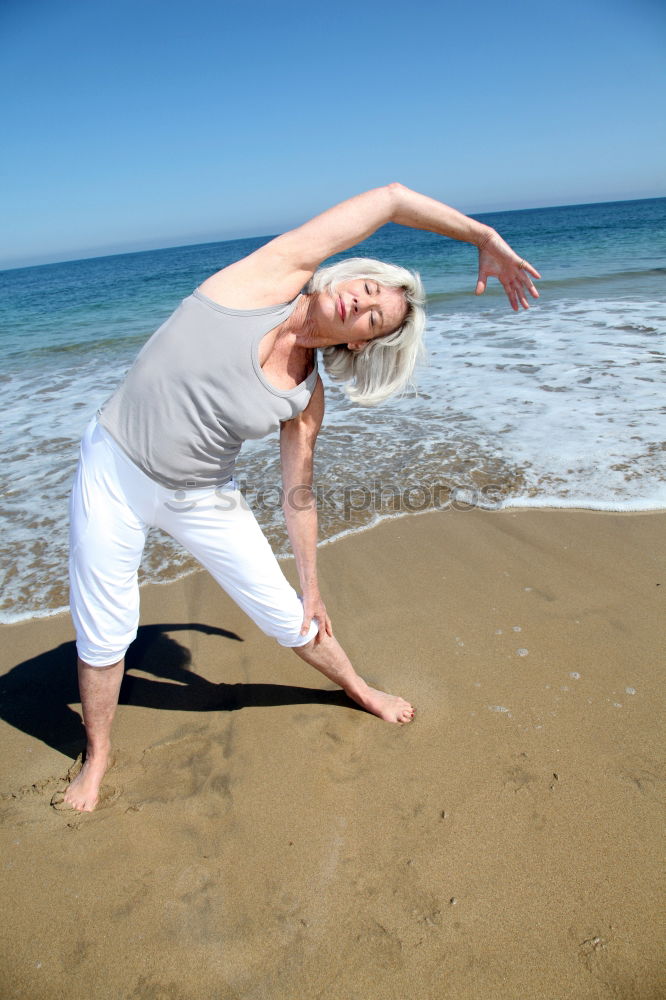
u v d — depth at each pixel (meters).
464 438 4.75
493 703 2.42
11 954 1.65
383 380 2.00
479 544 3.50
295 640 2.20
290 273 1.77
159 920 1.72
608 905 1.69
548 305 9.44
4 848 1.94
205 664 2.78
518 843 1.87
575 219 48.31
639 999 1.49
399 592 3.15
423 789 2.08
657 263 13.73
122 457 1.78
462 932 1.65
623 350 6.45
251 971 1.59
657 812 1.93
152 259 65.12
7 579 3.46
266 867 1.85
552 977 1.54
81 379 7.69
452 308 10.08
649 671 2.50
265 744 2.31
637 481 3.96
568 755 2.16
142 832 1.98
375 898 1.75
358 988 1.54
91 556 1.83
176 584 3.38
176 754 2.29
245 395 1.74
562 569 3.21
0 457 5.04
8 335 12.82
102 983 1.58
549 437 4.62
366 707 2.42
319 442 4.91
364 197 1.84
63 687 2.71
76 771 2.23
